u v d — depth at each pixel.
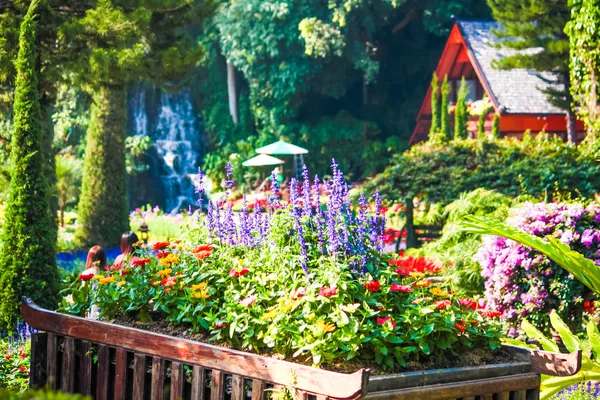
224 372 4.49
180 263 5.64
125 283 5.59
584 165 16.22
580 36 11.84
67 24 13.06
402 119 41.25
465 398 4.36
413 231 17.64
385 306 4.80
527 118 28.94
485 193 13.91
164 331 5.18
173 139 39.06
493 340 4.85
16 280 10.45
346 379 3.93
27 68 10.81
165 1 15.04
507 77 29.75
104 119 20.59
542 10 24.38
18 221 10.61
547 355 4.64
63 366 5.36
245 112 40.44
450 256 10.86
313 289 4.65
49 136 14.30
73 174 24.50
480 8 39.94
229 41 38.97
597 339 6.00
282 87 38.41
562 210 8.73
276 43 37.56
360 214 5.21
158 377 4.79
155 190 37.72
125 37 13.51
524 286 8.68
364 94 41.31
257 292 5.03
